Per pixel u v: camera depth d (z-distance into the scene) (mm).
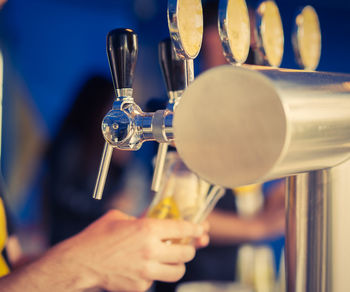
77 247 733
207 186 823
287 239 512
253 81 338
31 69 3307
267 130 336
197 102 361
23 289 718
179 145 371
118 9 3414
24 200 3174
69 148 1822
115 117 477
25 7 3254
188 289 1229
